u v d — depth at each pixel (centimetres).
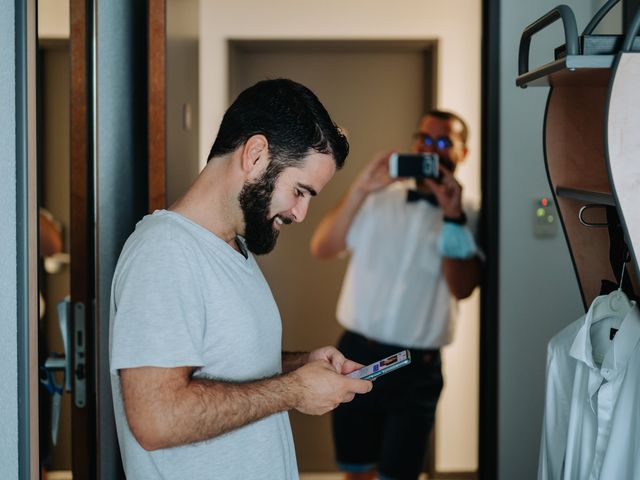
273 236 141
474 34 388
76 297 194
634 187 119
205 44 397
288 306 400
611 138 119
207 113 399
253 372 137
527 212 274
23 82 137
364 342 335
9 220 135
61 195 336
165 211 135
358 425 330
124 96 216
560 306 276
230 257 136
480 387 285
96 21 193
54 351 332
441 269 330
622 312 143
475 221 336
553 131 160
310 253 398
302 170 135
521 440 278
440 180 322
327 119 138
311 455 397
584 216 161
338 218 340
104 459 201
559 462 159
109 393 204
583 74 134
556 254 275
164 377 122
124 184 217
